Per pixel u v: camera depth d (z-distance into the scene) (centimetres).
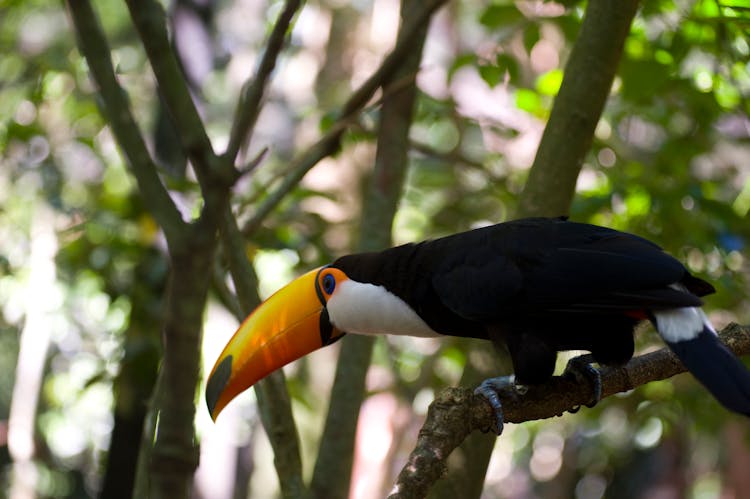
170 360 524
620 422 1977
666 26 1104
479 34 2206
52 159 1727
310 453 1708
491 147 1602
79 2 550
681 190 1191
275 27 543
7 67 1881
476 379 836
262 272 1591
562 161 830
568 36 1123
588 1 855
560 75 1206
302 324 805
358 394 888
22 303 1977
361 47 2058
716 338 652
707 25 1065
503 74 1162
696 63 1266
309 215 1264
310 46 2050
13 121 1599
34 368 1895
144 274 1152
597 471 2405
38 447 2059
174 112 523
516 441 2373
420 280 771
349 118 926
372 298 785
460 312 741
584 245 725
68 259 1297
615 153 1242
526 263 727
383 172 962
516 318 733
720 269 1220
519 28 1170
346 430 876
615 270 693
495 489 2588
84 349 1903
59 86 1700
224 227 799
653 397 1301
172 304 523
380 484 1836
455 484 808
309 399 1602
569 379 750
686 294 662
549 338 733
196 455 557
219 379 799
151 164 536
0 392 2556
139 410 1134
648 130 1552
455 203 1492
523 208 834
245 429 1802
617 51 834
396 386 1697
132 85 1891
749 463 1997
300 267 1242
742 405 602
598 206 1170
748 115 1144
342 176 1708
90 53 554
